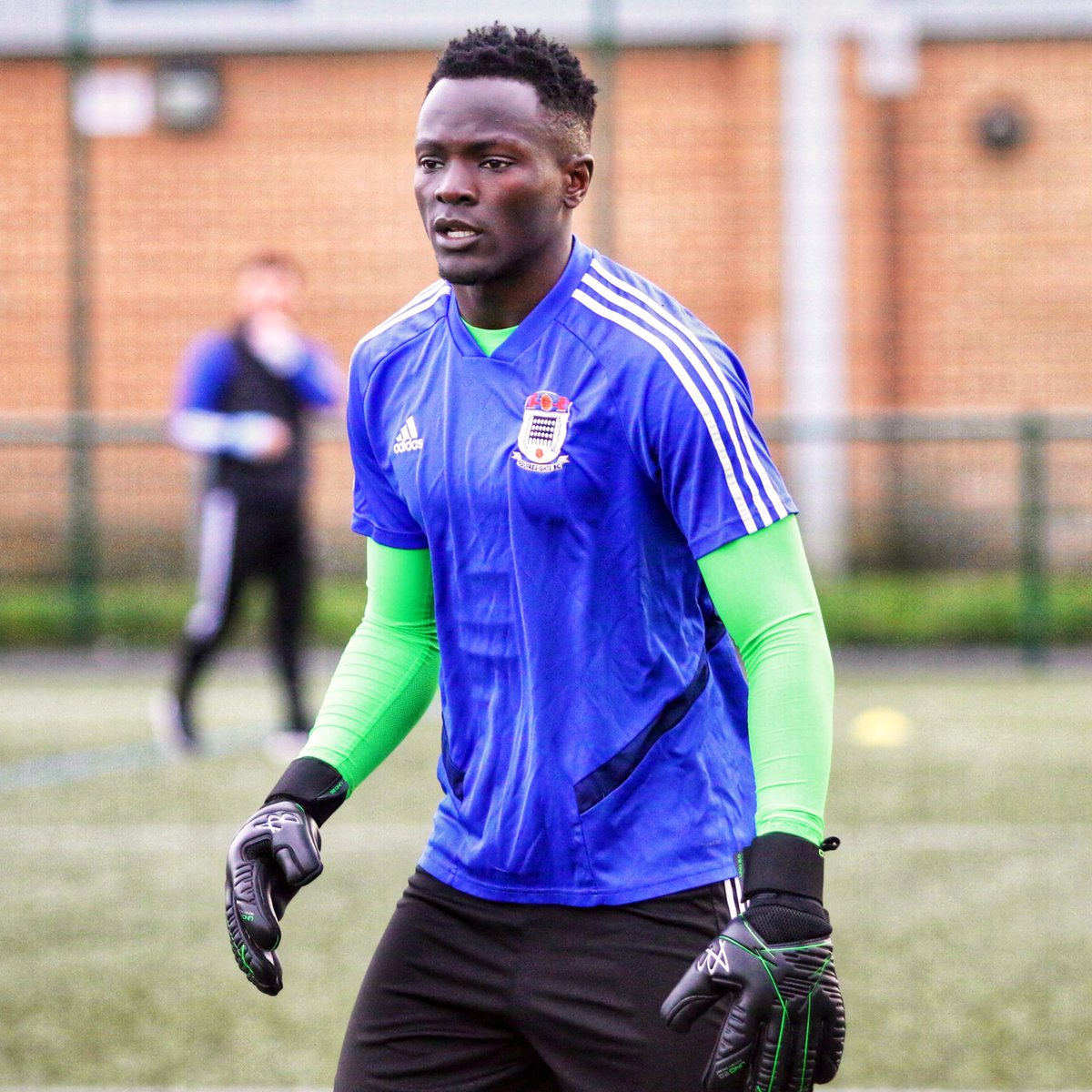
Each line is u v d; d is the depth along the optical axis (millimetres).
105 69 52562
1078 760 31312
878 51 51656
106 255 52812
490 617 8641
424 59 52469
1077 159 52219
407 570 9484
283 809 9086
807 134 51875
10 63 52281
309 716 31938
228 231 52906
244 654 45781
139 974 18484
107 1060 15641
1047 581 43594
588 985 8516
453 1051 8914
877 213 52188
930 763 31156
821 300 52156
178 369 52812
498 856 8734
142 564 45906
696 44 51781
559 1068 8641
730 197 52156
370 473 9344
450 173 8242
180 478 45719
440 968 8938
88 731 35062
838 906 21297
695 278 52219
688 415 8047
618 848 8547
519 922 8719
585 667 8453
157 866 23609
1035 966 18656
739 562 8125
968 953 19188
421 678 9680
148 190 52750
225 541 30609
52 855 24281
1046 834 25359
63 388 52781
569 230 8625
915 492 44562
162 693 40094
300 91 52688
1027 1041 16094
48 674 43062
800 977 7695
